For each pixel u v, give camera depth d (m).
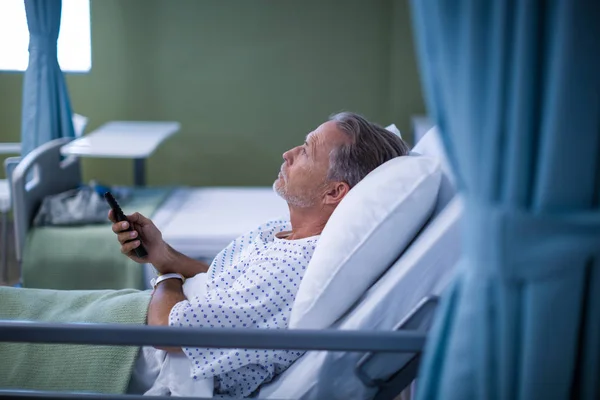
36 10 2.88
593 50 1.00
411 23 4.45
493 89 1.01
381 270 1.46
